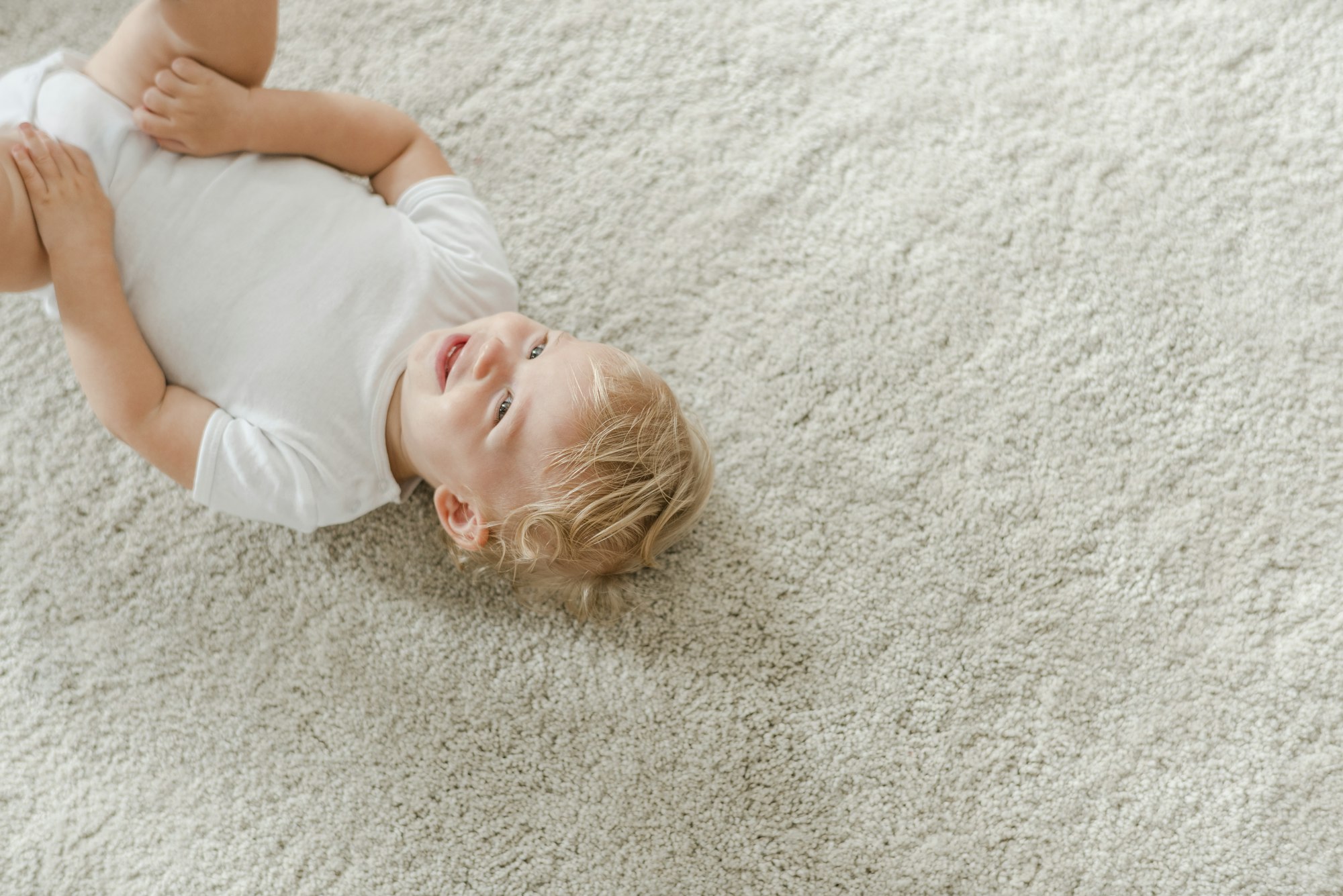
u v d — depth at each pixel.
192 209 0.91
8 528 1.06
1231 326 1.11
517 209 1.14
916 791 1.02
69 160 0.87
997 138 1.16
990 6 1.18
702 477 0.99
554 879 1.01
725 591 1.06
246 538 1.06
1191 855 1.01
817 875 1.01
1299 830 1.01
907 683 1.04
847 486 1.08
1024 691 1.04
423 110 1.16
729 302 1.13
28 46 1.14
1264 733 1.03
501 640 1.05
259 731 1.03
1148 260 1.13
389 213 0.97
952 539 1.07
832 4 1.19
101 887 1.01
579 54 1.18
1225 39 1.17
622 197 1.15
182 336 0.92
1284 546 1.06
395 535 1.07
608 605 1.04
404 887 1.01
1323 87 1.16
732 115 1.17
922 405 1.10
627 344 1.11
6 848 1.01
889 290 1.12
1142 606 1.05
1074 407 1.10
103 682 1.04
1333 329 1.10
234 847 1.01
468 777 1.03
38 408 1.07
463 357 0.88
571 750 1.03
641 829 1.02
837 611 1.06
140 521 1.06
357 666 1.05
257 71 0.93
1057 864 1.01
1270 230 1.13
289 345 0.91
